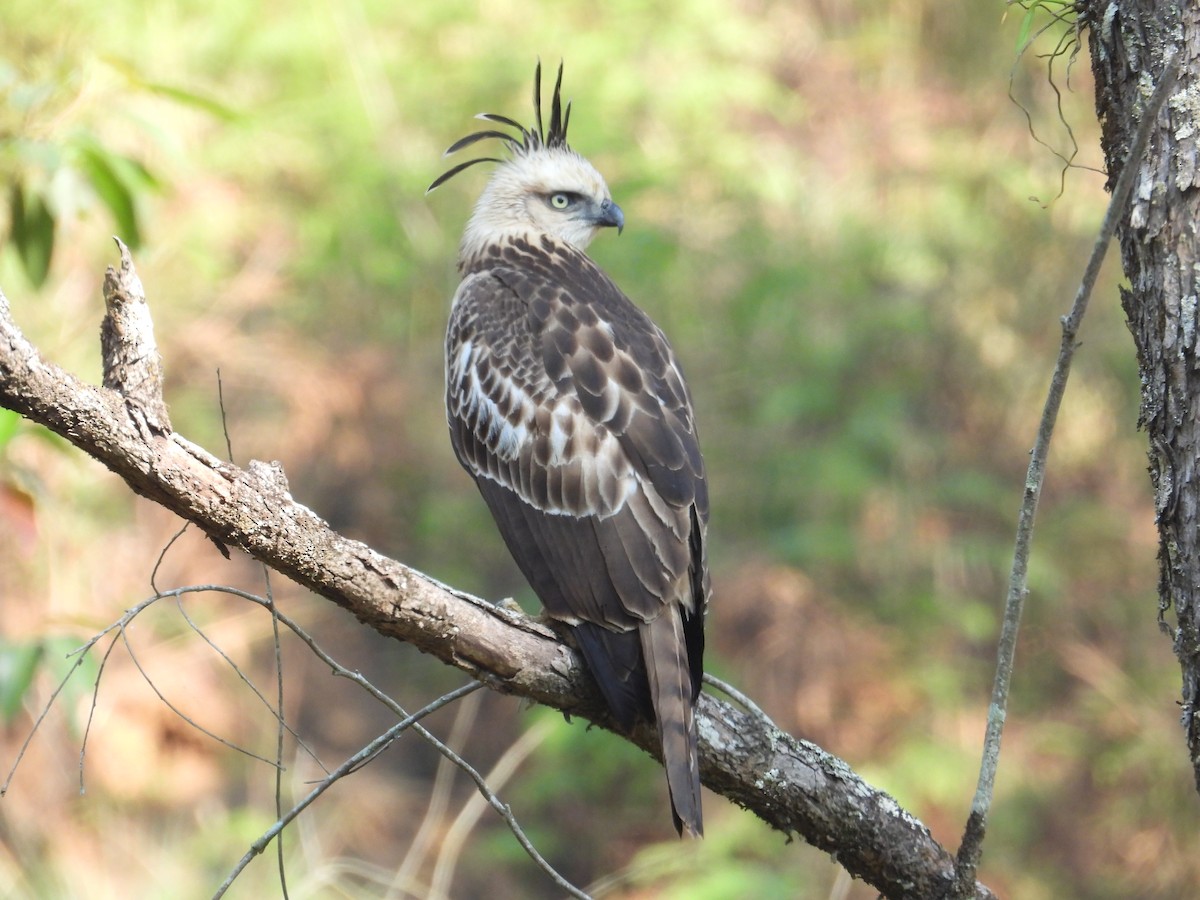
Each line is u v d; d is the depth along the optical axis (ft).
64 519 40.96
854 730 43.70
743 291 50.08
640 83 51.70
